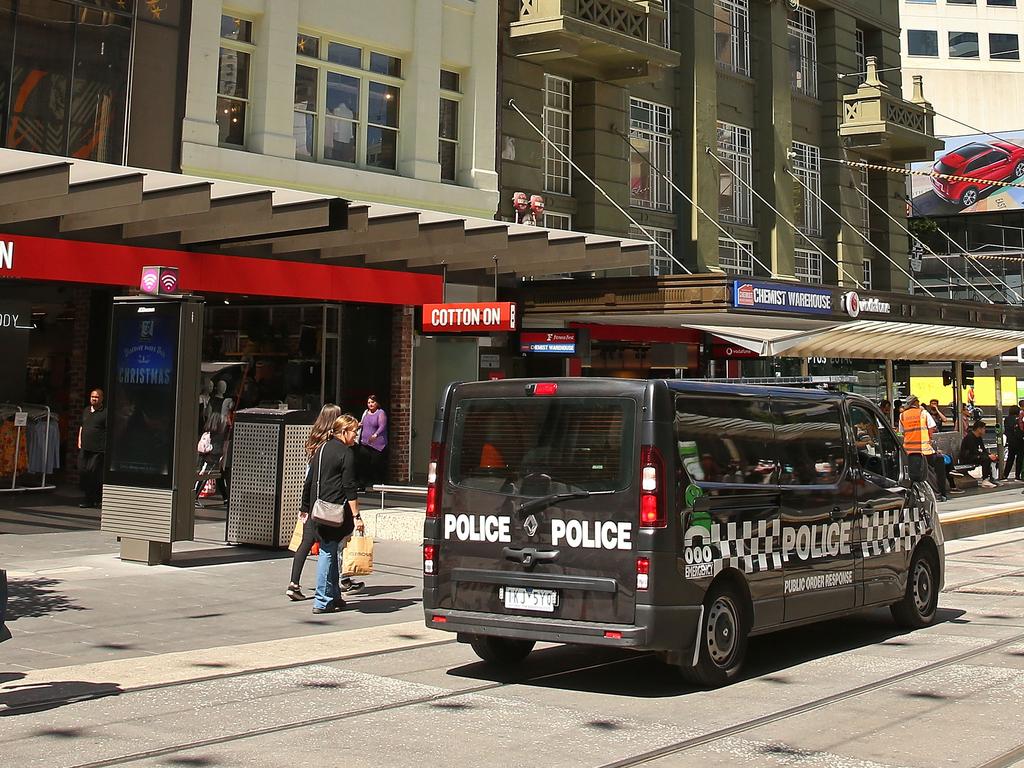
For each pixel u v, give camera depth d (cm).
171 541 1182
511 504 751
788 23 3089
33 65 1563
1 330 1889
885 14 3425
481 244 1656
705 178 2661
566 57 2242
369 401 1889
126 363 1222
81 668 761
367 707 680
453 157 2145
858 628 988
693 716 667
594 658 852
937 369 3825
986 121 5859
